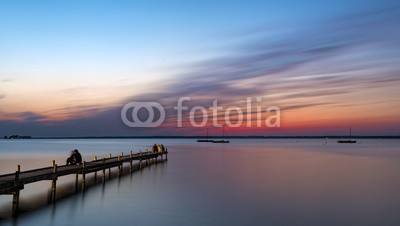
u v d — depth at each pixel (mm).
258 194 26531
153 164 51844
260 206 22438
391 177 37031
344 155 77312
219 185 30875
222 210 21391
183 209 21469
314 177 36844
